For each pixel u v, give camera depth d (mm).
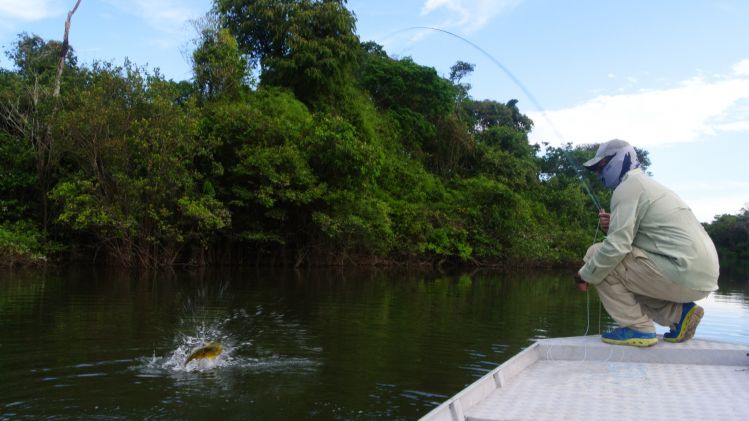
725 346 3869
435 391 5254
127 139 17500
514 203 30781
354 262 24359
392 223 24297
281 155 20375
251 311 9820
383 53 36031
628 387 3188
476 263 29672
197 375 5582
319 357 6496
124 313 9102
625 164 4105
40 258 17703
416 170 30984
